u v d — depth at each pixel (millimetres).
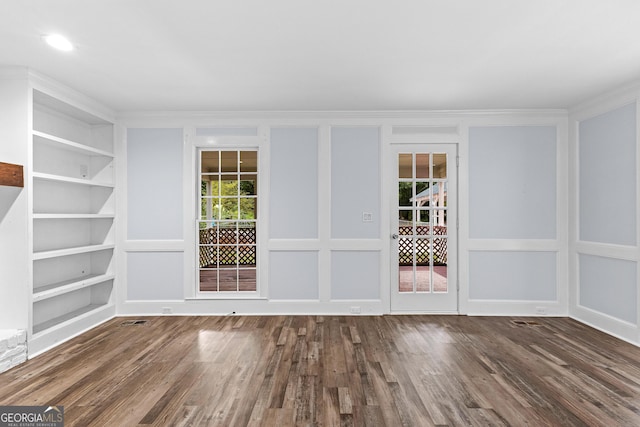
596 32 2676
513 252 4719
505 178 4723
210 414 2365
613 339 3799
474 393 2639
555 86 3805
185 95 4078
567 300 4664
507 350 3486
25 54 3023
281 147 4762
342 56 3084
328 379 2865
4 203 3305
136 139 4750
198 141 4738
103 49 2938
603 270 4105
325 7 2350
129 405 2477
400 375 2938
